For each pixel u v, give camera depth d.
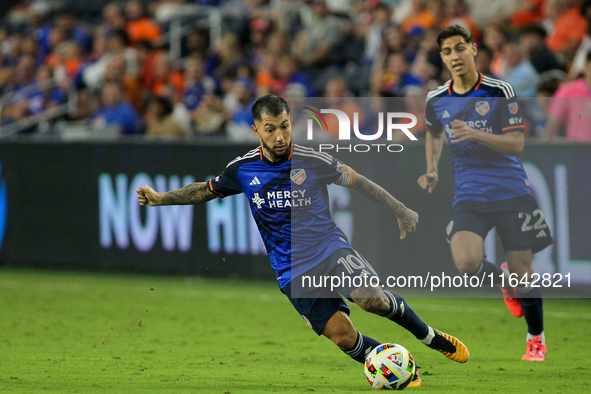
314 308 17.38
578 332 26.88
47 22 67.62
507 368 20.77
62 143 40.75
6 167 42.16
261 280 40.12
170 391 17.42
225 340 25.53
